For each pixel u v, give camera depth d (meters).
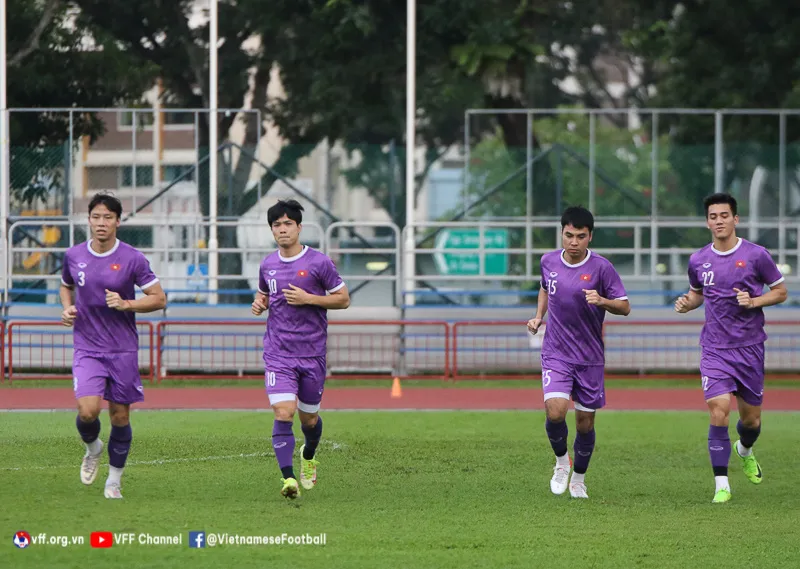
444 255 76.12
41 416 52.34
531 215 76.56
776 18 87.88
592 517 31.59
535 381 70.06
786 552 27.77
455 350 68.69
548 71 96.31
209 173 74.44
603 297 33.56
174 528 29.62
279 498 33.81
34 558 26.64
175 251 71.25
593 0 93.88
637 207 76.38
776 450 43.84
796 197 76.12
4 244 69.31
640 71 96.62
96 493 34.09
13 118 78.06
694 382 70.00
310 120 86.75
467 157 76.25
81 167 74.12
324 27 84.62
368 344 72.56
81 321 32.81
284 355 33.50
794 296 75.38
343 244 76.25
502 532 29.64
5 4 76.81
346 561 26.61
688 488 36.22
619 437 47.09
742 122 89.19
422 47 85.88
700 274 35.00
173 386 66.06
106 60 82.38
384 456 41.75
